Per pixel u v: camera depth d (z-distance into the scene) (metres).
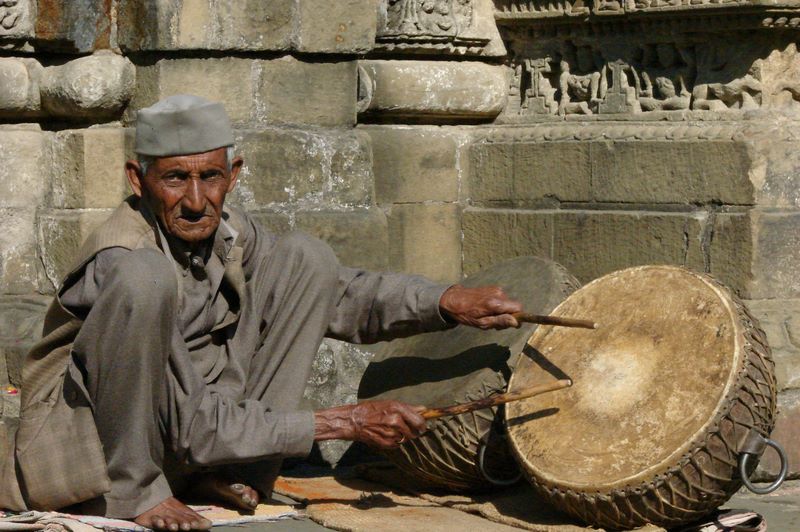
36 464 6.35
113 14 8.26
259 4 8.18
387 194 9.03
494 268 7.70
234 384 6.80
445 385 7.03
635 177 8.34
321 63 8.52
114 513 6.31
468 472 6.95
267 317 6.91
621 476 6.11
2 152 8.39
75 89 8.12
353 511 6.79
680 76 8.33
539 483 6.38
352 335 7.20
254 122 8.33
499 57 9.41
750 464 6.20
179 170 6.45
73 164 8.30
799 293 7.88
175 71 8.08
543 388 6.59
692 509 6.16
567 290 7.18
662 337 6.53
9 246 8.46
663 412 6.25
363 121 9.20
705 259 7.93
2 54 8.39
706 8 7.94
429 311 6.96
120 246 6.50
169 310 6.20
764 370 6.28
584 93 8.93
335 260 7.00
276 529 6.55
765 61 7.96
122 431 6.25
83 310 6.49
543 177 8.87
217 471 6.80
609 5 8.56
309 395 8.28
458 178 9.30
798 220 7.83
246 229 6.88
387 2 9.01
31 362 6.62
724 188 7.88
